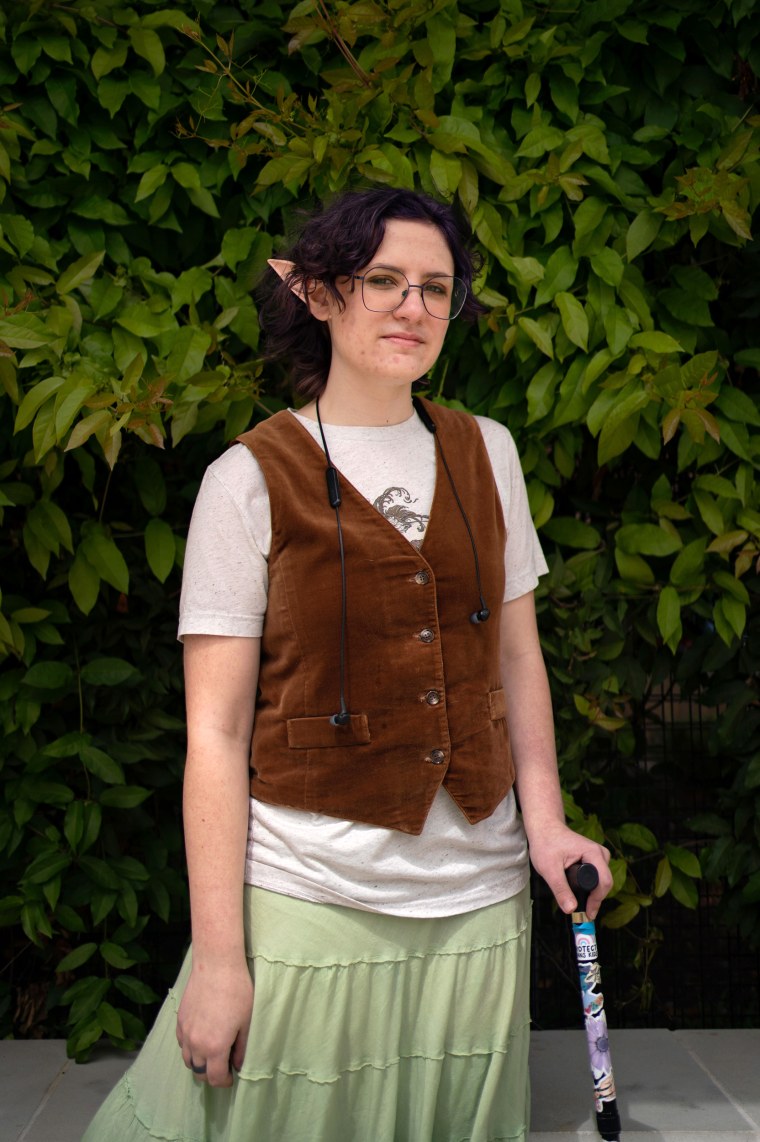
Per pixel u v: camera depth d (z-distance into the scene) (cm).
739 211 215
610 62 233
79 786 248
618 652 244
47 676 231
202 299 239
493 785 171
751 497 238
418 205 168
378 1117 168
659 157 234
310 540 164
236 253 229
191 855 163
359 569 163
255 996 162
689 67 237
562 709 242
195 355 220
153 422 207
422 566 165
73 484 244
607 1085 173
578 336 221
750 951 268
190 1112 169
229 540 166
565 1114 209
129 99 230
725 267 244
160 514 243
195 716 167
